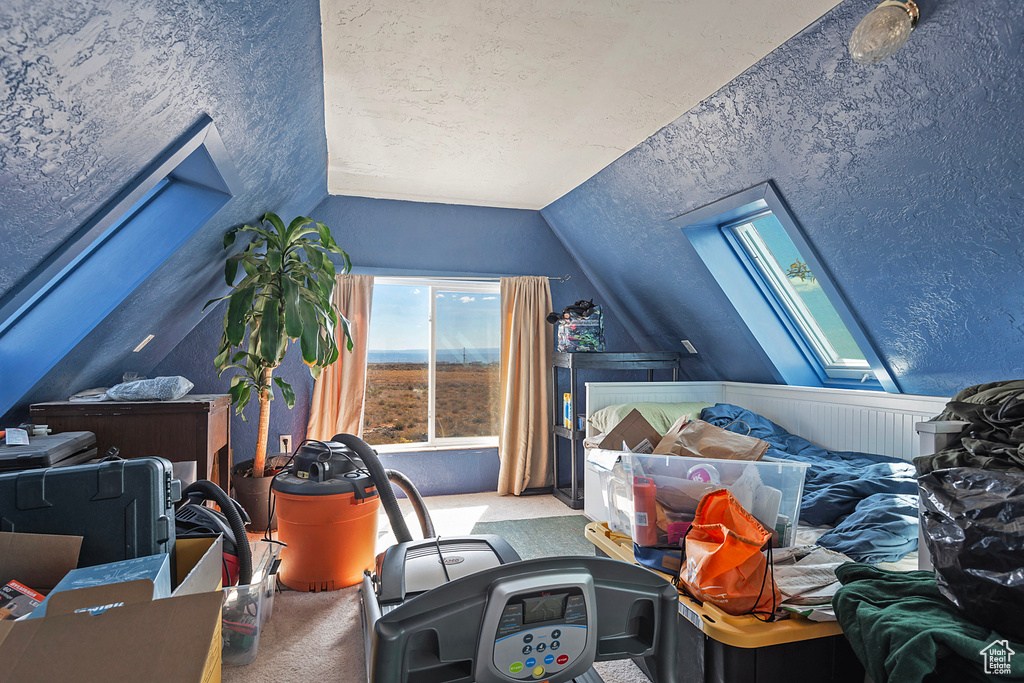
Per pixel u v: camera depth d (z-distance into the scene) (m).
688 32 1.98
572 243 4.48
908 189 2.15
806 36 1.95
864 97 2.00
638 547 1.78
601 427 3.71
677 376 4.45
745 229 3.31
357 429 3.98
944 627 1.16
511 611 0.89
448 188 3.91
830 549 1.80
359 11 1.87
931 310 2.49
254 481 3.29
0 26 0.84
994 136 1.78
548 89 2.43
